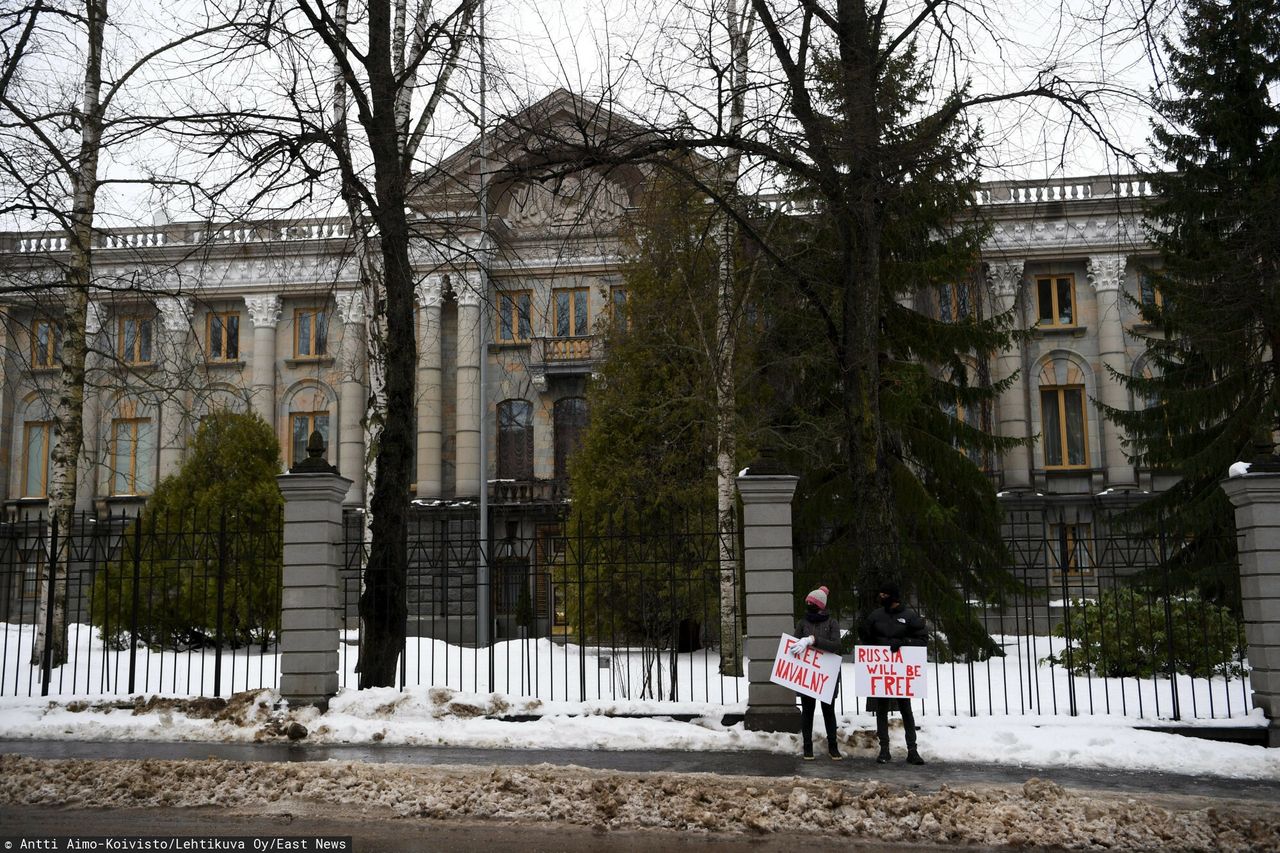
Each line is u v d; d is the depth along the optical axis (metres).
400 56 16.12
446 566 14.07
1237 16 13.35
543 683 16.25
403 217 14.77
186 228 34.97
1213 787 9.60
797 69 13.21
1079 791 9.23
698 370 21.66
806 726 10.87
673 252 17.67
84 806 8.62
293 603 12.91
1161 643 15.80
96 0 17.05
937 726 11.75
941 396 21.08
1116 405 34.31
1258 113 20.11
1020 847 7.63
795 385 20.67
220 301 37.94
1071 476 34.81
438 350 36.06
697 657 20.83
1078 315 35.28
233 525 22.39
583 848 7.39
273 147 13.47
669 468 22.05
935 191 18.30
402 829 7.89
